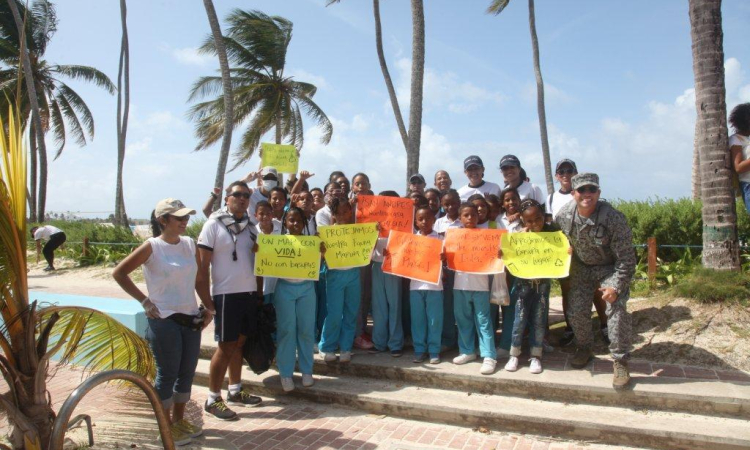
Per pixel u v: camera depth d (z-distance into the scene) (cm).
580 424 421
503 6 1568
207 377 581
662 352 515
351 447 423
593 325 586
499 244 515
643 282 712
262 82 2172
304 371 523
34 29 2261
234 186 497
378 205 580
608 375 480
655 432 401
